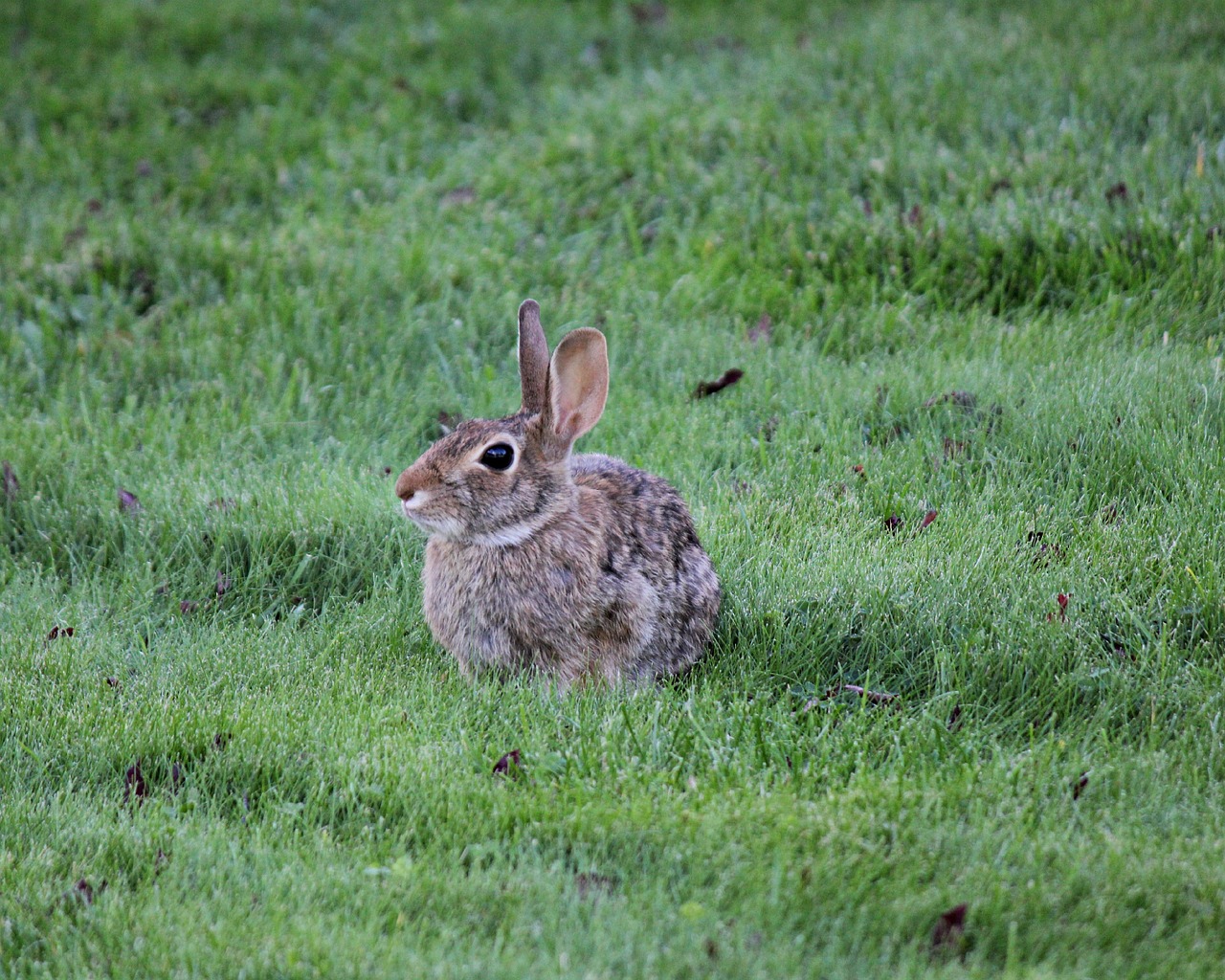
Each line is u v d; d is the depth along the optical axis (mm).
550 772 7922
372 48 21359
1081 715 8578
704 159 16922
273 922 6543
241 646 9625
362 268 14594
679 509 9531
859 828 7246
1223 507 10172
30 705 8797
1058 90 16922
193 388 12875
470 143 18500
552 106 18906
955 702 8656
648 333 13531
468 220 15898
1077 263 13914
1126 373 11914
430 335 13562
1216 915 6531
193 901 6820
